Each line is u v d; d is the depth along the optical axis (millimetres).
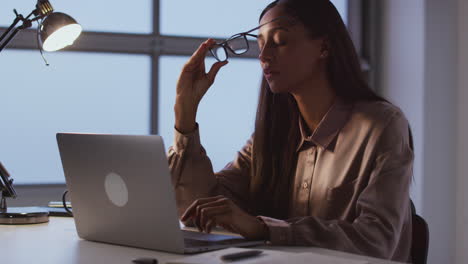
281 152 1761
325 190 1604
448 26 3666
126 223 1262
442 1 3660
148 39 3648
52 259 1155
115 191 1259
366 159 1520
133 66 3641
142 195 1200
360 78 1671
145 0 3672
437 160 3660
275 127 1761
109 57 3580
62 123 3479
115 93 3602
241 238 1333
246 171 1896
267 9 1692
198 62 1714
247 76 3881
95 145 1271
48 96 3445
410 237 1585
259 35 1644
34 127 3418
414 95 3715
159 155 1144
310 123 1709
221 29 3844
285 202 1743
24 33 3354
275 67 1601
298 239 1267
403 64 3820
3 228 1583
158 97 3695
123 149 1210
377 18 4062
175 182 1728
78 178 1340
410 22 3756
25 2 3375
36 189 3393
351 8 4102
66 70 3480
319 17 1613
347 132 1601
